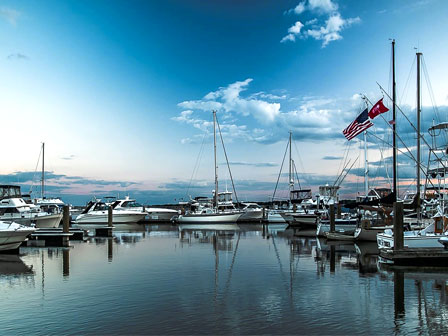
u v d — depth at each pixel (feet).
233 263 83.51
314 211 211.61
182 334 40.22
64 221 124.16
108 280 66.03
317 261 85.81
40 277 68.95
